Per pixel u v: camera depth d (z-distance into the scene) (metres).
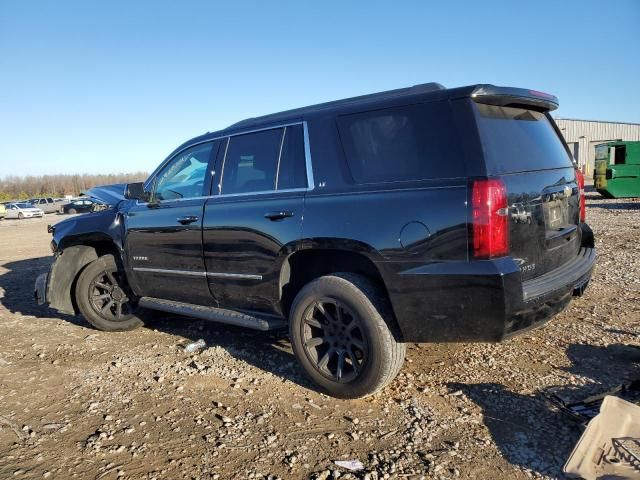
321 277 3.54
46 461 2.92
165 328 5.47
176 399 3.67
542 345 4.25
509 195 2.98
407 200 3.14
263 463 2.83
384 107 3.41
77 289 5.36
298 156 3.80
